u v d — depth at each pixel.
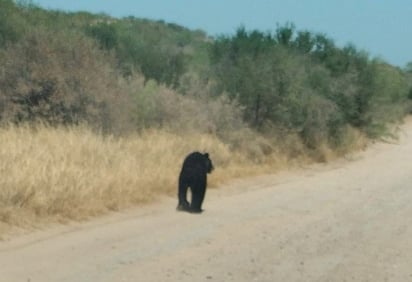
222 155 30.27
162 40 52.12
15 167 19.16
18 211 17.66
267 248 16.84
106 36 43.69
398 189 28.42
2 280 12.85
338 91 43.91
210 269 14.59
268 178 30.64
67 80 28.36
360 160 40.66
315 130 38.78
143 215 20.30
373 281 14.28
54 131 25.06
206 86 37.09
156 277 13.73
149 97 32.53
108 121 28.98
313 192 26.91
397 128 57.38
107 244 16.36
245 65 38.38
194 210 21.30
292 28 50.12
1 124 26.42
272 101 37.09
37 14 37.06
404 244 17.97
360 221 20.97
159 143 27.89
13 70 28.00
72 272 13.71
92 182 20.45
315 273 14.66
